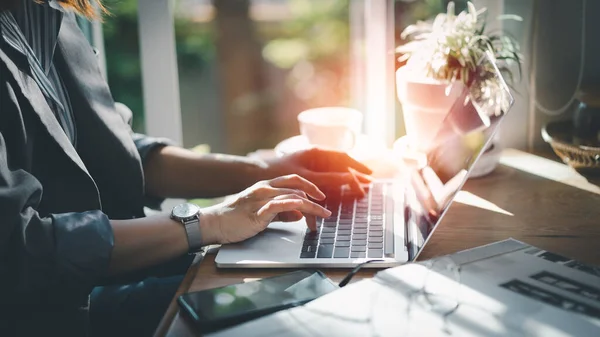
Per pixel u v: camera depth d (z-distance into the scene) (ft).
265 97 19.67
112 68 9.73
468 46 4.19
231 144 19.40
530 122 5.11
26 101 3.36
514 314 2.45
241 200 3.46
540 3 4.97
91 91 4.14
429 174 3.82
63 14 3.97
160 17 5.74
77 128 4.06
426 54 4.37
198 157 4.59
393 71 5.75
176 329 2.59
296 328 2.42
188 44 18.08
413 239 3.32
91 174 4.14
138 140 4.66
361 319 2.45
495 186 4.32
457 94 4.11
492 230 3.59
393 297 2.60
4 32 3.44
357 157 4.68
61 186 3.52
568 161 4.47
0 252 2.94
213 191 4.55
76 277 3.06
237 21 18.84
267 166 4.47
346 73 19.63
